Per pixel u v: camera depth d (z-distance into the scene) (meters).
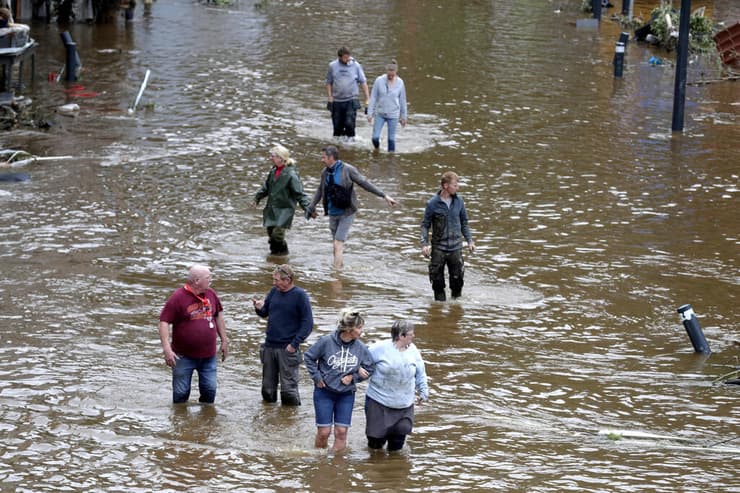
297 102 61.84
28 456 21.25
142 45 77.44
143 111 57.78
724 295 34.28
